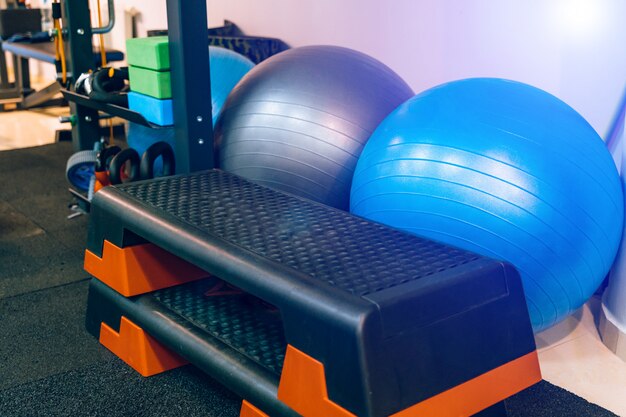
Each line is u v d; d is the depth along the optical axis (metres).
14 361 1.56
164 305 1.51
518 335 1.22
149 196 1.56
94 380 1.49
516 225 1.35
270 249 1.28
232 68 2.29
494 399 1.18
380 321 1.04
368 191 1.53
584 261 1.41
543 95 1.50
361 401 1.02
